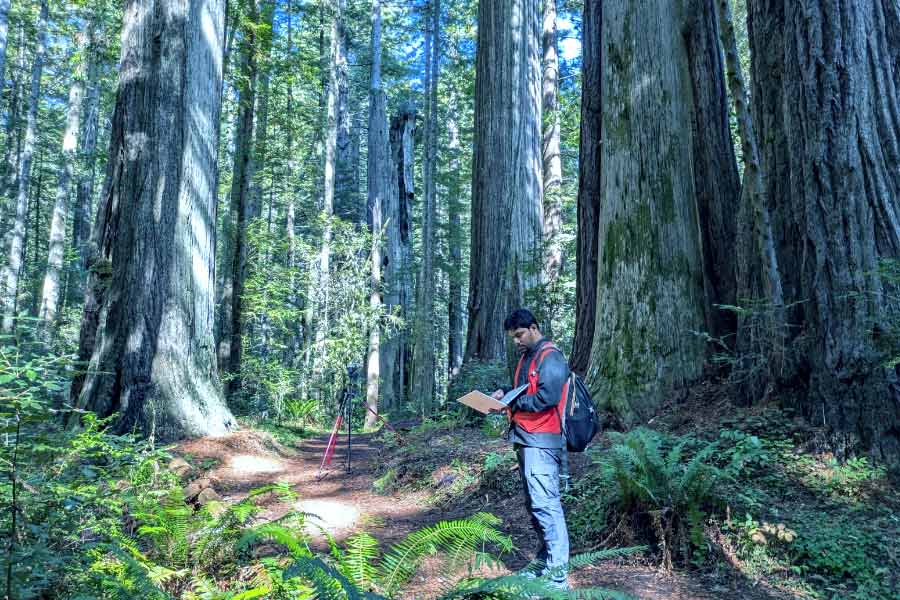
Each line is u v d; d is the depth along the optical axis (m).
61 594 3.33
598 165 9.25
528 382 3.92
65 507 3.82
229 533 4.31
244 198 18.61
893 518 4.32
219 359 18.02
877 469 4.78
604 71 8.27
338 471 9.36
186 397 9.96
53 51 23.48
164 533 4.23
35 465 4.11
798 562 4.14
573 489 5.61
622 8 8.02
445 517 6.24
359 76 37.25
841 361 5.20
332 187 20.70
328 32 32.88
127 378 9.54
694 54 7.94
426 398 20.69
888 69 5.77
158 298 9.89
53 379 4.18
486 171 12.84
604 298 7.79
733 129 11.38
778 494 4.80
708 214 7.70
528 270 11.80
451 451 8.20
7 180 30.00
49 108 32.28
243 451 9.88
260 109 23.92
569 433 3.81
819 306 5.40
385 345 23.61
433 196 24.67
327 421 20.05
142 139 10.22
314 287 19.70
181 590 3.88
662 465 4.62
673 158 7.60
